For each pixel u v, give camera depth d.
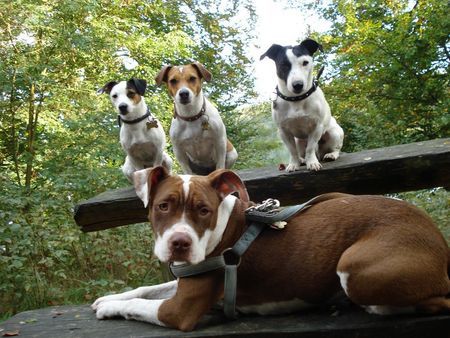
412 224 0.77
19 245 1.87
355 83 3.39
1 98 2.99
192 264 0.81
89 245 2.10
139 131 1.66
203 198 0.80
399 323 0.74
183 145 1.66
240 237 0.85
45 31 2.95
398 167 1.21
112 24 3.36
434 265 0.73
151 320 0.86
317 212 0.86
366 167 1.23
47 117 3.02
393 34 3.00
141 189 0.85
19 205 2.01
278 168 1.47
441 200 2.48
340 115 3.65
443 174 1.19
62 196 2.41
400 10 3.22
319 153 1.58
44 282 1.86
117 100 1.65
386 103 3.22
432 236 0.76
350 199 0.85
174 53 3.81
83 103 3.04
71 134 2.91
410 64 3.02
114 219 1.38
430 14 2.85
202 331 0.80
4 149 3.26
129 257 2.12
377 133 3.34
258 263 0.83
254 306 0.86
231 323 0.84
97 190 2.57
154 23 4.52
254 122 4.25
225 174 0.85
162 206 0.81
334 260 0.79
